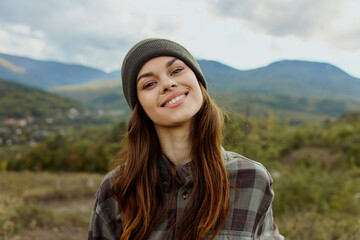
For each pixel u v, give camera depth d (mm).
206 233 994
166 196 1064
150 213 1044
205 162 1032
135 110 1146
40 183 13195
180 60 1059
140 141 1120
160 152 1115
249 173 1099
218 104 1355
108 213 1153
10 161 27594
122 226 1120
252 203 1055
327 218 4129
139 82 1042
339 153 19547
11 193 8195
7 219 5168
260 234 1079
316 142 26031
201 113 1104
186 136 1102
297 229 3537
